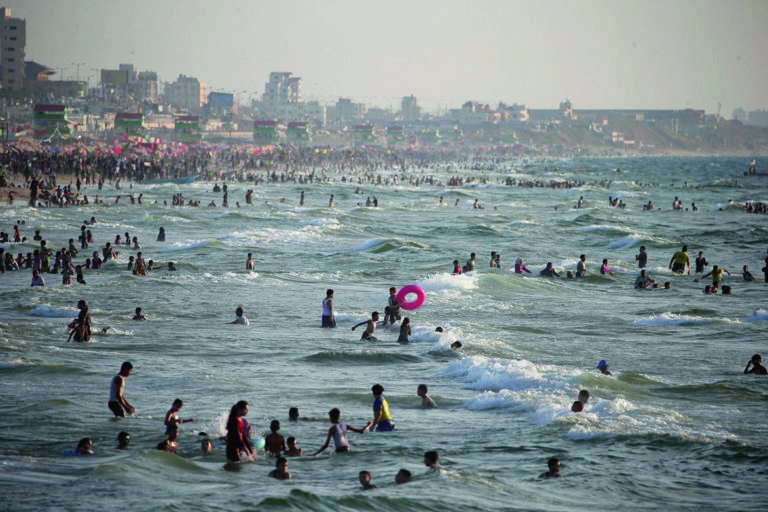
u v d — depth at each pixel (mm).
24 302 82000
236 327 73062
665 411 45125
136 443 38562
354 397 49156
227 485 32031
